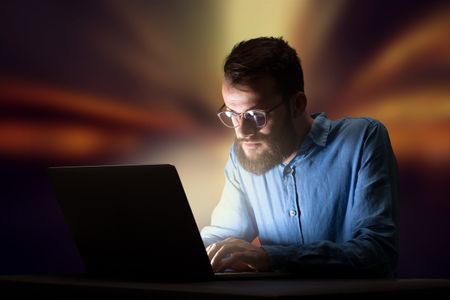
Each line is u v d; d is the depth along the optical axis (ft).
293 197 6.05
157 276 4.39
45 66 9.42
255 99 5.41
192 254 4.14
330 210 5.92
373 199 5.42
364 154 5.70
